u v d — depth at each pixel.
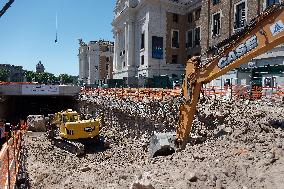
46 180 12.24
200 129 14.16
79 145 19.03
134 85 49.09
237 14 33.09
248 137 9.56
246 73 26.58
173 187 7.13
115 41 64.50
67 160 17.77
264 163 7.47
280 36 8.31
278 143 8.42
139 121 21.19
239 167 7.60
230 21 34.00
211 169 7.72
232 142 9.59
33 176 13.31
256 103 16.09
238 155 8.33
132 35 55.31
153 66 50.25
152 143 12.52
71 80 121.62
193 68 10.71
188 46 52.34
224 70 9.69
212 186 6.96
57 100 50.28
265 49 8.68
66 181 10.48
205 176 7.34
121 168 10.34
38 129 28.64
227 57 9.63
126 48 56.88
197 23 49.78
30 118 29.70
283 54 24.56
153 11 50.72
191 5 50.97
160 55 50.75
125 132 23.72
